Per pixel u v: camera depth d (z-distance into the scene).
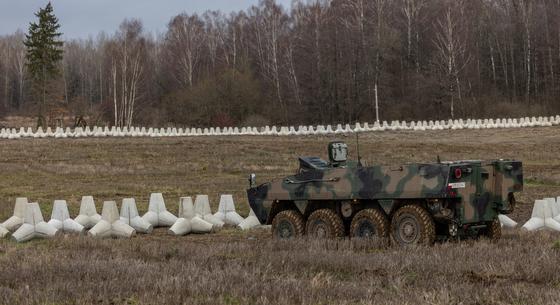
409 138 79.00
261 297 12.80
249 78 135.12
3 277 15.66
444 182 20.09
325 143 73.62
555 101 121.50
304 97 133.50
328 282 14.18
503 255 17.20
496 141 75.06
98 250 21.12
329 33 138.00
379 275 15.55
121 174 55.25
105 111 136.25
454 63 117.56
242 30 161.38
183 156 65.06
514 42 145.88
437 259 16.75
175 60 155.50
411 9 140.62
